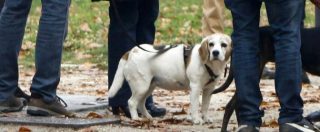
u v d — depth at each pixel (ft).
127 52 37.24
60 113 34.81
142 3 38.78
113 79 38.37
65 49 85.61
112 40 38.04
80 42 88.79
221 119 37.81
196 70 35.45
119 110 37.99
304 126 28.96
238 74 29.25
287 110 28.78
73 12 106.01
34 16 104.88
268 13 28.91
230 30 95.86
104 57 81.71
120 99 37.58
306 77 57.93
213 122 36.63
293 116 28.86
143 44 37.83
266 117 38.52
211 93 35.53
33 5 110.42
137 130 32.53
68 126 32.14
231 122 36.45
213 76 35.60
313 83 59.57
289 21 28.45
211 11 55.26
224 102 45.75
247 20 29.25
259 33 30.42
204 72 35.45
